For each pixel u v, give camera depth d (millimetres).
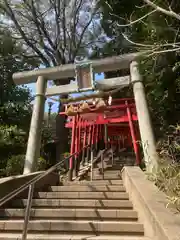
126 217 4848
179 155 5297
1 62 17375
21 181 6402
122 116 12781
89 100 11883
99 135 15641
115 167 11742
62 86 9352
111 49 10078
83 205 5586
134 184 5211
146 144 7191
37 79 9516
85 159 13477
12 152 11891
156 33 5270
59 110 18578
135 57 8469
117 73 12344
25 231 3555
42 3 18078
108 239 3859
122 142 16016
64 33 18844
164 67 5879
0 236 4086
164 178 4684
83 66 8984
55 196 6191
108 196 6047
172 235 2795
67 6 18812
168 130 7023
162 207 3764
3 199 3639
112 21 8344
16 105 16438
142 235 4199
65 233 4383
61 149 17344
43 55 19172
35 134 8727
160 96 6852
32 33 18641
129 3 6707
